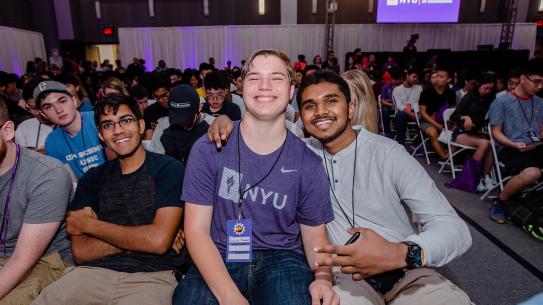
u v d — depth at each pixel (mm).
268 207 1260
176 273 1512
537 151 3064
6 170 1409
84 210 1503
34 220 1404
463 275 2289
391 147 1308
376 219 1346
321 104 1266
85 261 1475
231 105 3432
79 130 2205
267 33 13359
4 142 1380
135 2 13461
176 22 13602
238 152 1261
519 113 3273
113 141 1480
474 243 2705
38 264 1513
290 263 1250
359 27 13312
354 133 1401
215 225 1316
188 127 2320
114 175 1563
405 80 6020
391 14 12883
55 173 1450
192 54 13711
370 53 12016
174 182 1493
